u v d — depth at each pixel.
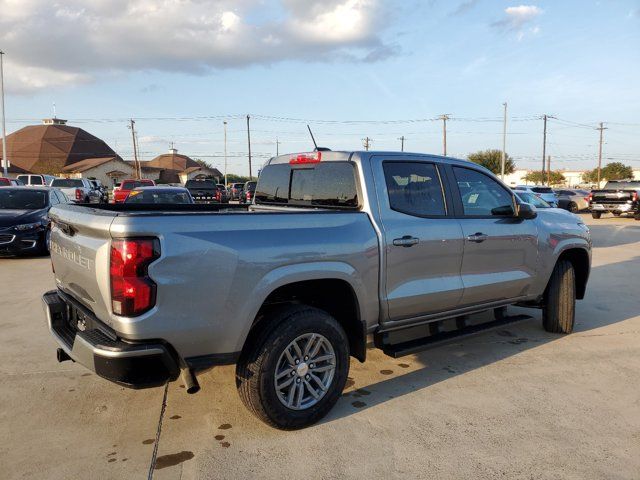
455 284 4.39
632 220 24.47
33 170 67.69
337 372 3.61
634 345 5.38
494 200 4.85
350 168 4.05
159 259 2.86
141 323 2.83
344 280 3.63
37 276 8.73
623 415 3.77
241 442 3.37
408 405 3.92
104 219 2.92
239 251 3.13
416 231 4.08
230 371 4.59
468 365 4.78
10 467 3.07
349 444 3.34
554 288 5.59
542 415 3.76
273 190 4.96
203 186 29.92
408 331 5.85
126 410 3.82
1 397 4.02
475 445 3.34
